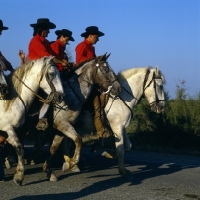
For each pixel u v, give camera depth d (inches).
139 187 335.9
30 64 332.2
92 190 321.4
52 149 358.0
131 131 636.7
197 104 616.4
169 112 613.6
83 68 369.7
